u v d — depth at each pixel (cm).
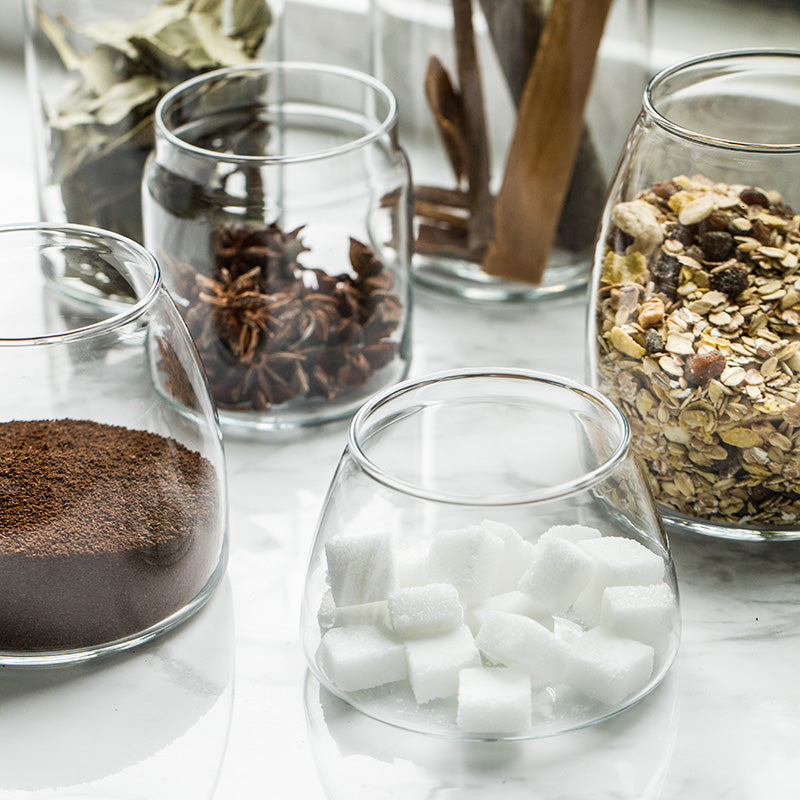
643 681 68
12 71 111
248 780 67
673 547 76
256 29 88
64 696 70
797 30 95
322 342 81
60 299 80
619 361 74
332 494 70
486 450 74
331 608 68
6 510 69
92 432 71
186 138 84
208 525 72
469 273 90
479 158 87
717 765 67
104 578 70
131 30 85
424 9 85
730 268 73
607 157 87
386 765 67
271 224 80
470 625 68
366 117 86
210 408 73
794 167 73
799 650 71
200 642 72
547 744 68
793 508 74
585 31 84
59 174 88
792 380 72
